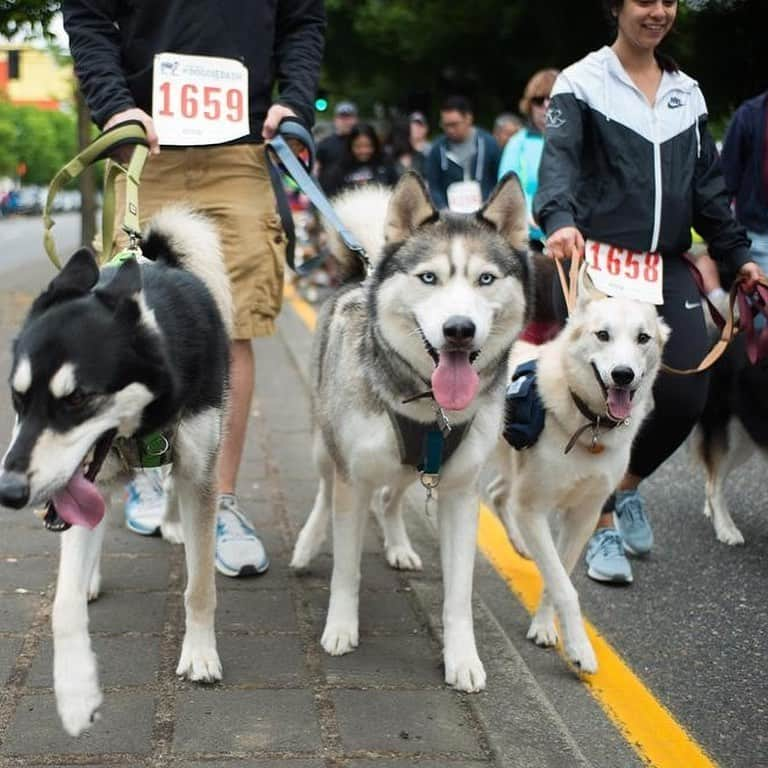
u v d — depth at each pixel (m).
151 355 2.69
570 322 3.70
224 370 3.21
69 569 2.66
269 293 4.29
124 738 2.73
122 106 3.89
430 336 3.12
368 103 26.52
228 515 4.08
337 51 24.19
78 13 4.09
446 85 22.80
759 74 13.17
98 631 3.39
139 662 3.18
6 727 2.76
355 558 3.43
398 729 2.86
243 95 4.20
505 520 4.50
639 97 4.21
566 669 3.55
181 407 2.91
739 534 4.93
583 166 4.29
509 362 3.95
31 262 18.31
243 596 3.79
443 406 3.11
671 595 4.27
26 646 3.22
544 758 2.75
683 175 4.24
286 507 4.86
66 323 2.60
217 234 3.68
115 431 2.74
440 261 3.21
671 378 4.37
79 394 2.54
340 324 3.59
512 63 21.61
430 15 21.83
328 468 3.92
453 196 8.16
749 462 6.32
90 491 2.59
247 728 2.82
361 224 3.97
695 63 14.06
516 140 8.18
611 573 4.32
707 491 5.25
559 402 3.59
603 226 4.24
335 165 12.34
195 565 3.08
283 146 4.05
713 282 5.27
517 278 3.36
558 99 4.23
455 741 2.81
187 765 2.62
